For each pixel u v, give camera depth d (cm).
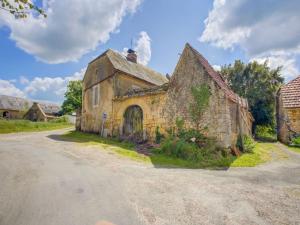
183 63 1188
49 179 497
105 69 1706
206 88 1052
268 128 2247
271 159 876
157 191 439
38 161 693
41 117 4178
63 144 1149
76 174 547
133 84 1742
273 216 337
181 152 910
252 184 507
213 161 805
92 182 483
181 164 782
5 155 776
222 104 994
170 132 1174
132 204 368
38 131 2100
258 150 1094
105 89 1672
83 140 1373
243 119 1311
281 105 1490
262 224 312
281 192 448
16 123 2248
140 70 1989
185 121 1120
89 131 1809
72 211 333
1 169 575
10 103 4459
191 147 923
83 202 369
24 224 290
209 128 1015
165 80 2350
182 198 404
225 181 532
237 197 415
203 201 392
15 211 329
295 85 1347
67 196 394
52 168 604
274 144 1380
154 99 1303
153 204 372
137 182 497
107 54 1716
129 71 1723
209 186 483
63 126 2784
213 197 413
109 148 1052
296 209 364
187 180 532
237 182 523
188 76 1151
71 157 788
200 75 1098
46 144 1131
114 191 429
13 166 613
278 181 537
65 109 4272
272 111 2323
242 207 368
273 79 2589
